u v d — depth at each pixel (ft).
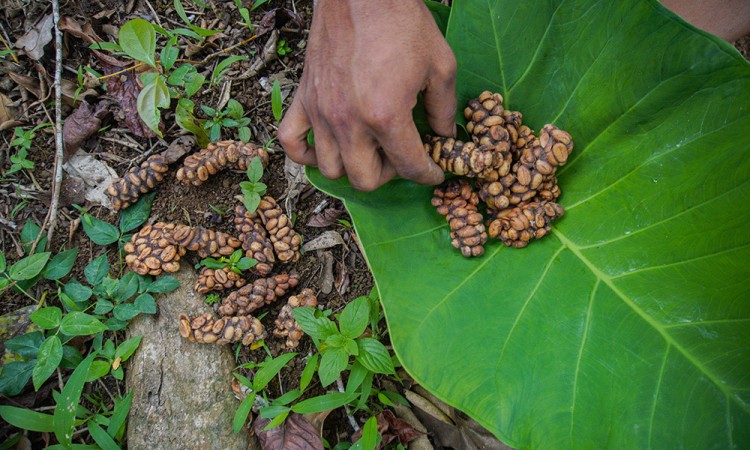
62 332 1.62
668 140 1.39
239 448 1.60
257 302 1.71
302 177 1.87
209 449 1.58
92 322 1.61
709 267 1.33
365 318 1.55
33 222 1.84
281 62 2.00
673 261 1.36
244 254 1.79
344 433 1.70
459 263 1.49
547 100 1.48
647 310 1.35
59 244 1.82
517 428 1.35
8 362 1.67
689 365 1.30
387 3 1.16
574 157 1.50
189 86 1.80
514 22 1.43
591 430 1.32
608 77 1.40
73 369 1.72
